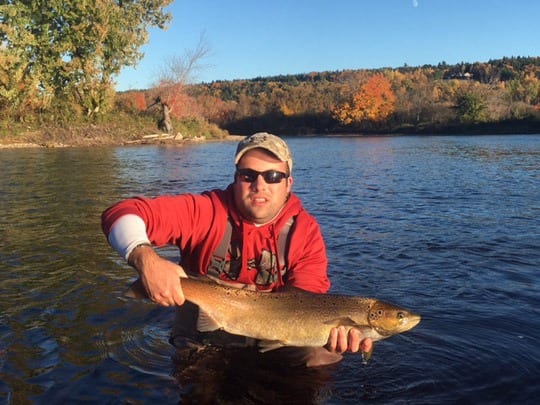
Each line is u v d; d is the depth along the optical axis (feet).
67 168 25.73
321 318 4.22
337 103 112.27
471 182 19.35
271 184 4.55
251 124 114.11
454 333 5.47
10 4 47.44
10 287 6.95
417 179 20.75
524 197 15.21
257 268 4.76
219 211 4.75
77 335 5.43
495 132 84.74
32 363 4.80
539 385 4.39
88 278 7.32
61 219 11.89
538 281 7.23
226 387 4.45
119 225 4.09
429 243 9.51
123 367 4.75
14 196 15.83
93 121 53.67
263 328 4.28
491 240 9.70
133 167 26.71
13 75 46.55
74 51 51.39
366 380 4.56
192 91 77.66
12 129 47.29
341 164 29.58
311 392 4.38
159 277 3.84
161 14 54.80
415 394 4.33
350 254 8.79
